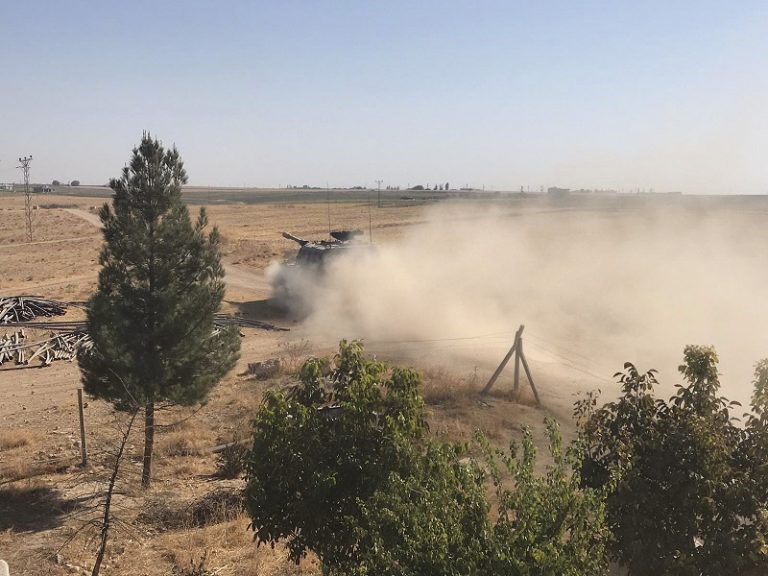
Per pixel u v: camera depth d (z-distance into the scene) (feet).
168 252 45.03
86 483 43.96
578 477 19.17
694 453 20.61
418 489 19.22
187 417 55.52
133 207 44.96
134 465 47.42
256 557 32.73
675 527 20.84
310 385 25.11
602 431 22.75
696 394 22.47
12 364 74.54
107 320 43.06
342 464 23.53
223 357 46.65
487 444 20.52
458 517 17.85
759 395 22.12
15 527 37.50
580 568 17.13
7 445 51.31
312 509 22.99
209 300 45.32
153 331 44.14
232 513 38.93
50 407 60.59
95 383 44.27
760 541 19.65
